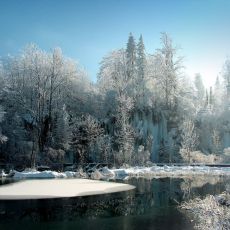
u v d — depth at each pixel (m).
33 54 63.84
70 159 59.94
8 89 62.44
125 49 78.12
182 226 17.41
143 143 64.19
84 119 63.53
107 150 57.00
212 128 69.94
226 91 80.06
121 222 18.31
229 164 54.81
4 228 17.12
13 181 37.78
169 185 33.94
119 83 67.31
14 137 56.28
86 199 25.36
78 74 70.38
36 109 61.50
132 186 32.97
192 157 59.41
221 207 20.16
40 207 22.17
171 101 70.88
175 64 72.62
